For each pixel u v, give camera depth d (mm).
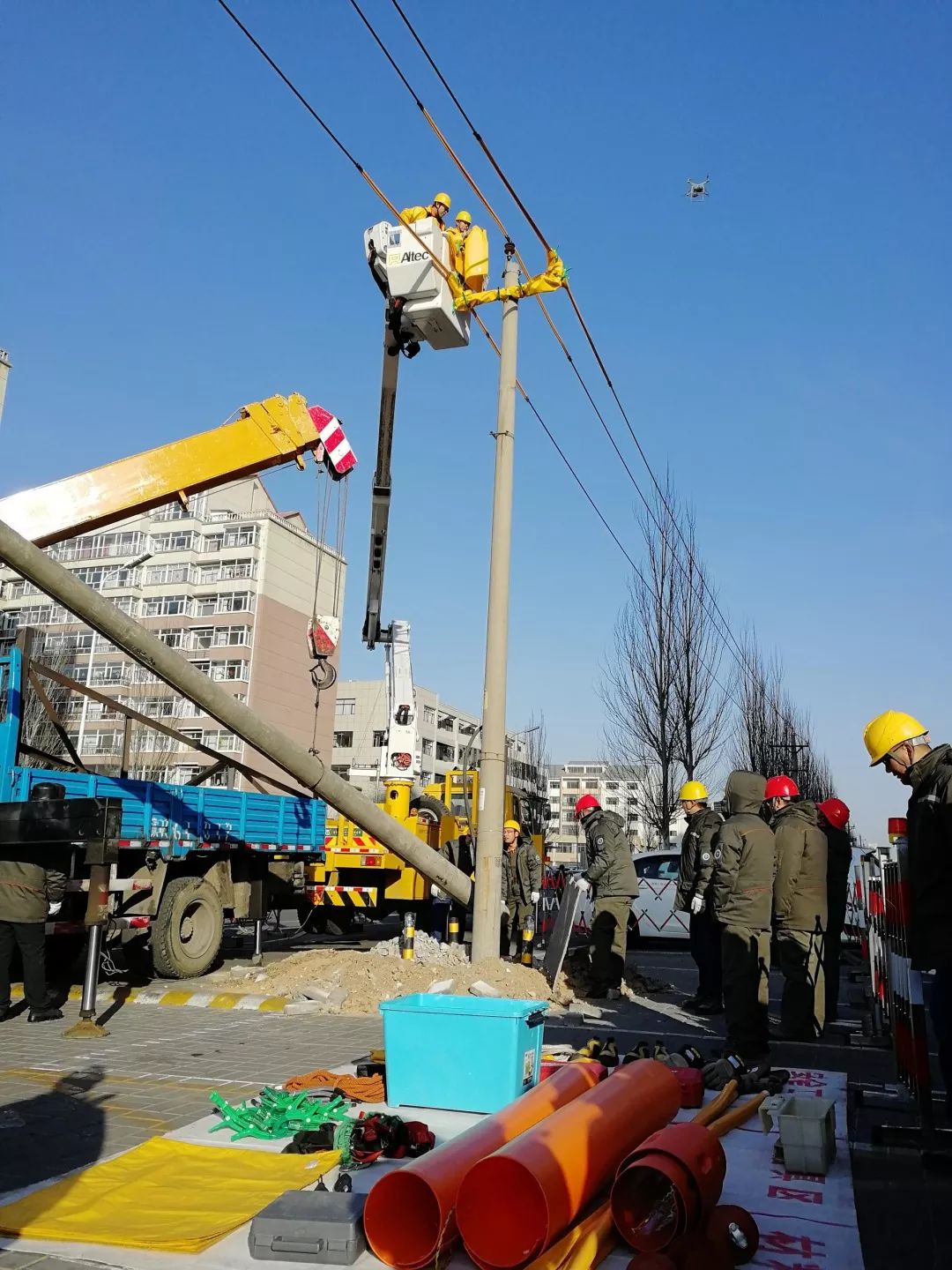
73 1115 5262
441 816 14938
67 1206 3816
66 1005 9164
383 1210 3453
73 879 9680
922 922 4824
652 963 14008
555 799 127625
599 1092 4207
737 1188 4152
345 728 80188
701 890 8750
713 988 9469
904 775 5094
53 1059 6742
